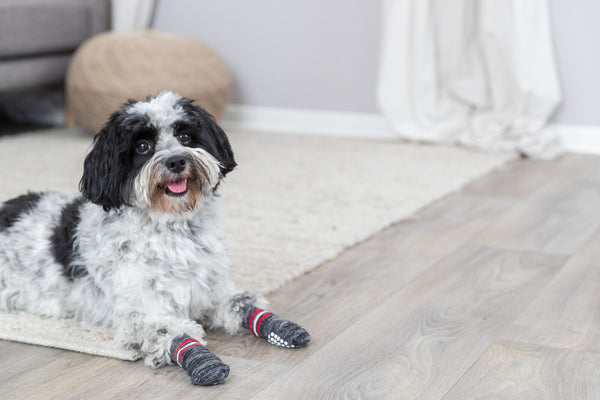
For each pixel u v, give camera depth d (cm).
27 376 164
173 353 164
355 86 468
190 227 179
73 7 452
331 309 204
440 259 247
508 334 187
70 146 415
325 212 299
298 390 158
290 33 475
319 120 478
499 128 418
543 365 170
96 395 155
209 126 185
